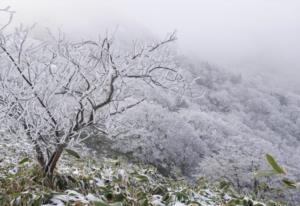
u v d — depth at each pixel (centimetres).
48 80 420
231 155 3038
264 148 3975
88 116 457
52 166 426
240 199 488
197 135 4166
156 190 495
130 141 3266
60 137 425
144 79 452
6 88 394
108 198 388
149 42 433
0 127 422
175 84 455
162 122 3781
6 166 487
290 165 4072
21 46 401
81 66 419
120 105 462
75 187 426
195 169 3834
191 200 450
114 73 412
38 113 412
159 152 3616
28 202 325
